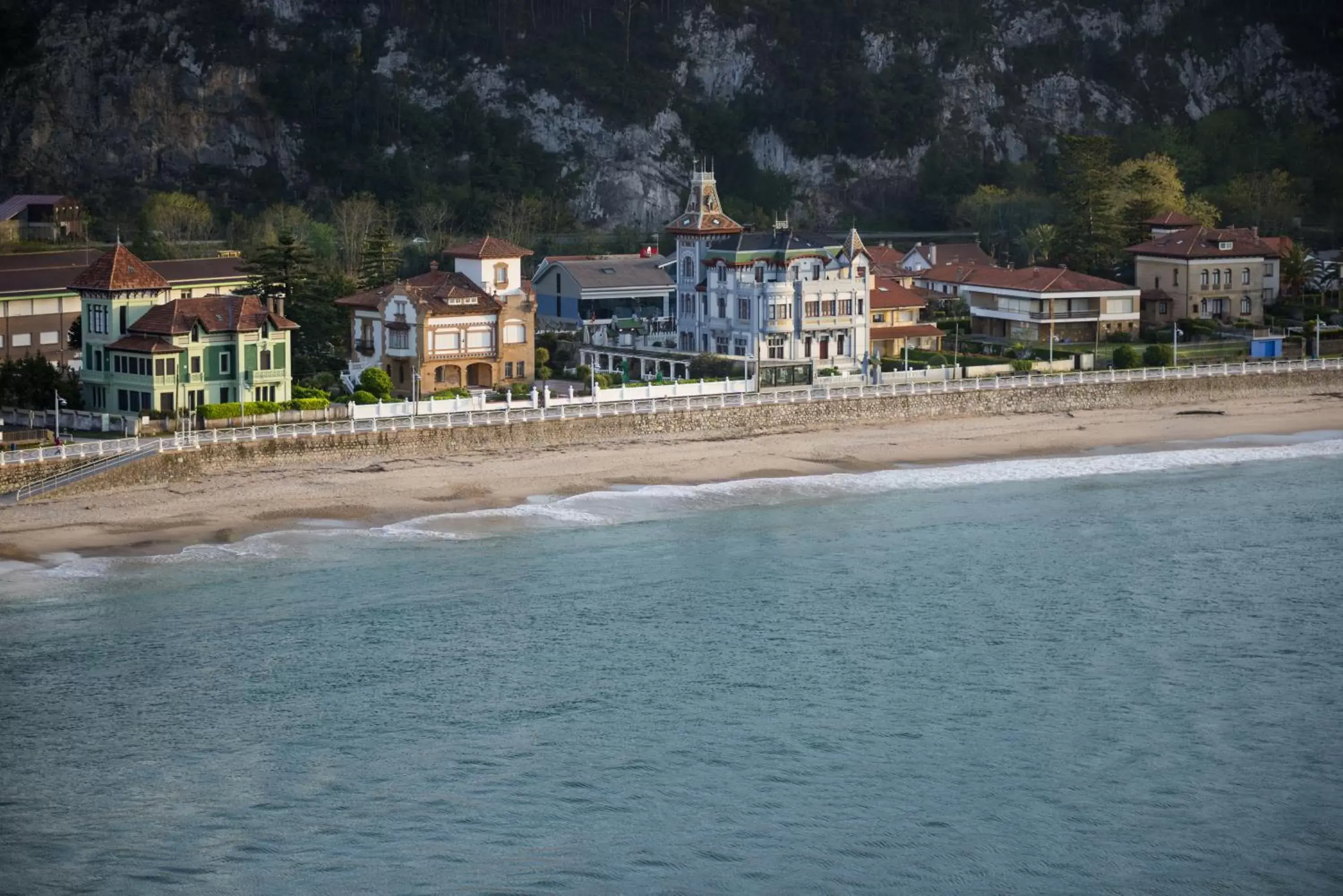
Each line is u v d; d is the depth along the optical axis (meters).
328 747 124.75
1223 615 155.38
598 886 107.06
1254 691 136.88
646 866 109.38
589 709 132.00
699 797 118.19
